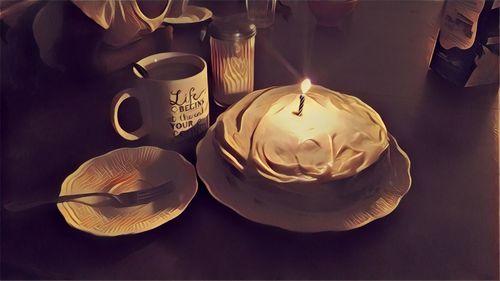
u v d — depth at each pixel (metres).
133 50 0.62
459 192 0.41
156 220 0.38
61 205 0.39
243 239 0.37
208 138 0.46
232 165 0.39
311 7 0.77
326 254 0.35
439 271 0.34
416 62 0.65
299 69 0.63
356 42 0.72
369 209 0.38
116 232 0.36
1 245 0.36
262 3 0.76
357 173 0.38
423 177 0.43
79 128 0.51
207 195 0.41
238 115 0.45
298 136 0.42
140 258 0.35
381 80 0.60
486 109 0.53
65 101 0.56
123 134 0.45
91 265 0.35
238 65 0.52
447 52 0.58
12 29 0.58
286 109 0.46
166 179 0.42
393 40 0.72
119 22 0.58
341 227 0.36
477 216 0.39
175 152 0.45
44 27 0.56
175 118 0.45
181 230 0.38
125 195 0.40
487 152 0.46
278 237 0.37
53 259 0.35
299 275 0.34
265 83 0.59
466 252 0.35
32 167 0.45
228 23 0.52
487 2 0.51
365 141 0.41
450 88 0.58
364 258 0.35
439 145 0.47
